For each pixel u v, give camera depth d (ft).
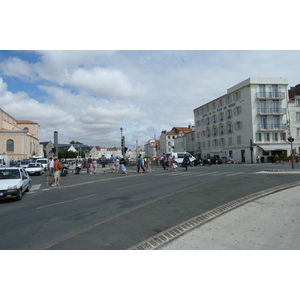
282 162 135.03
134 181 52.19
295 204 25.84
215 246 16.01
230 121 166.61
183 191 34.50
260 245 16.06
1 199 35.04
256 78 148.25
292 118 152.05
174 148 261.24
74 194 38.09
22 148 214.07
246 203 27.04
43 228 20.85
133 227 20.04
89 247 16.28
